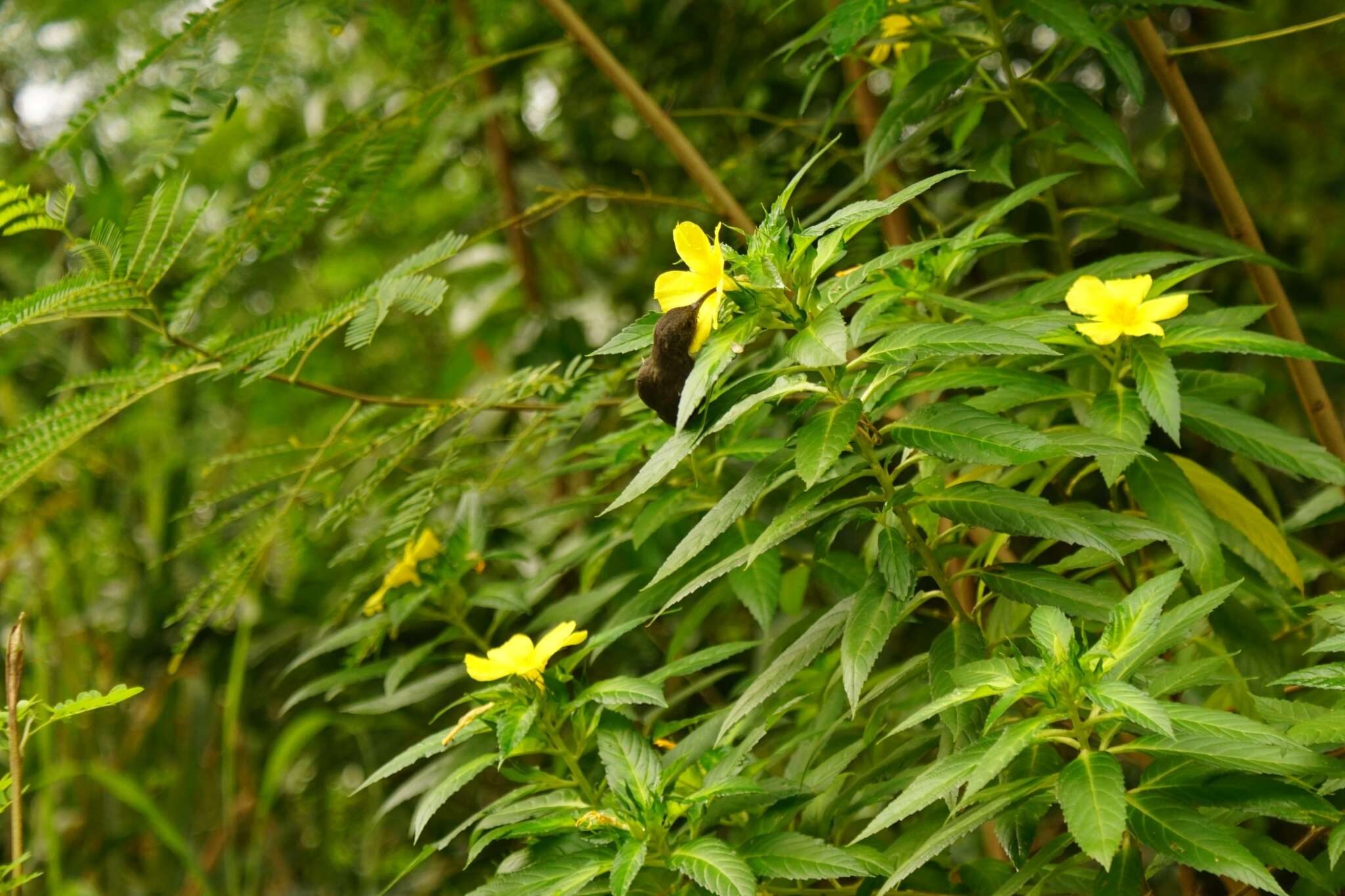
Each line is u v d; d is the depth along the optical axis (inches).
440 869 81.4
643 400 56.6
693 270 55.6
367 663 80.3
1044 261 78.5
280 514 69.4
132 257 63.7
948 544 63.2
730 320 55.7
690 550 56.3
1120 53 63.0
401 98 76.2
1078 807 52.6
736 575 64.1
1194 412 60.1
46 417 65.1
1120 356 60.0
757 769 60.6
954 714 56.9
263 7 67.1
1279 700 57.2
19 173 72.8
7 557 84.4
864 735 61.5
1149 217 67.0
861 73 74.9
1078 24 63.1
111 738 84.5
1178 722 53.1
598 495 70.4
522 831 58.3
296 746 77.4
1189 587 62.7
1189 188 81.3
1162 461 59.6
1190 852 53.2
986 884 60.9
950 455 55.2
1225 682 55.4
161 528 85.4
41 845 80.4
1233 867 52.9
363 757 84.8
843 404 55.5
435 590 69.2
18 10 81.0
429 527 72.8
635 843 56.6
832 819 60.4
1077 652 54.0
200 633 85.9
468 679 76.4
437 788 59.7
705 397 56.5
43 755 75.2
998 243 59.1
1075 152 68.4
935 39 68.1
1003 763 53.1
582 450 67.2
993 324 55.9
